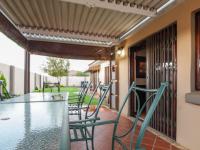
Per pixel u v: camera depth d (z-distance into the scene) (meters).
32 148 0.66
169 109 3.65
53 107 1.67
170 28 3.66
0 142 0.73
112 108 7.22
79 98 3.79
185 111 3.13
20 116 1.23
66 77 21.30
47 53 6.56
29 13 4.01
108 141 3.35
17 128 0.93
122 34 5.60
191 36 3.02
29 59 6.43
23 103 2.01
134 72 5.80
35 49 6.31
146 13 3.52
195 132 2.88
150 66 4.46
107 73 9.99
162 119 3.90
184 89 3.16
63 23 4.64
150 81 4.44
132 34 5.27
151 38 4.43
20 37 5.20
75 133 2.09
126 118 5.38
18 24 4.78
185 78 3.14
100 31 5.29
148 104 2.52
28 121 1.08
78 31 5.31
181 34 3.26
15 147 0.67
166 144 3.29
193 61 3.02
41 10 3.83
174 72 3.49
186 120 3.10
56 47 6.58
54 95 3.19
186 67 3.12
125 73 6.00
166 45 3.79
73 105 3.74
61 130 0.90
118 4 3.13
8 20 4.18
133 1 3.19
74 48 6.84
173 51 3.54
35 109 1.55
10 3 3.49
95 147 3.04
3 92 3.75
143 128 1.13
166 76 3.77
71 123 1.74
